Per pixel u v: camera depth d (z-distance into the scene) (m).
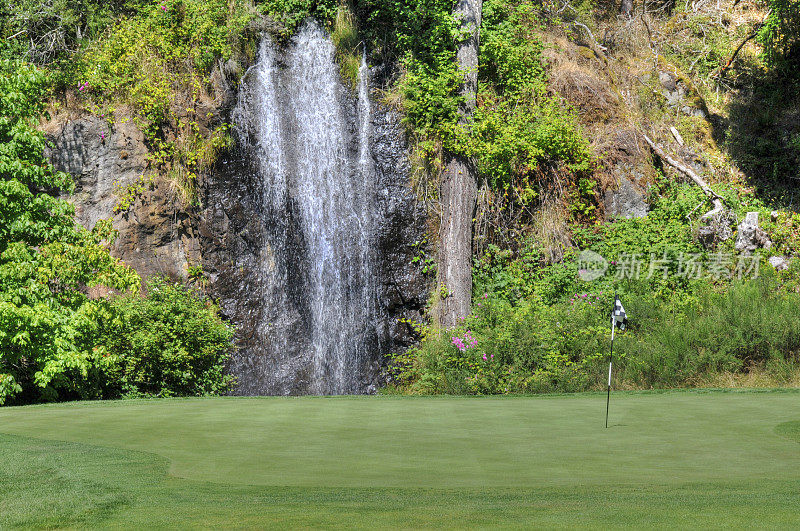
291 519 5.12
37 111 18.73
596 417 11.11
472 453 8.18
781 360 18.25
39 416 11.47
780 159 27.45
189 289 21.86
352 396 15.18
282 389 22.12
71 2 26.45
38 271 16.42
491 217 24.16
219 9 24.69
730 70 31.08
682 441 9.01
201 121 23.16
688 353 18.55
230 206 22.91
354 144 24.28
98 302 17.44
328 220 23.80
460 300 22.64
